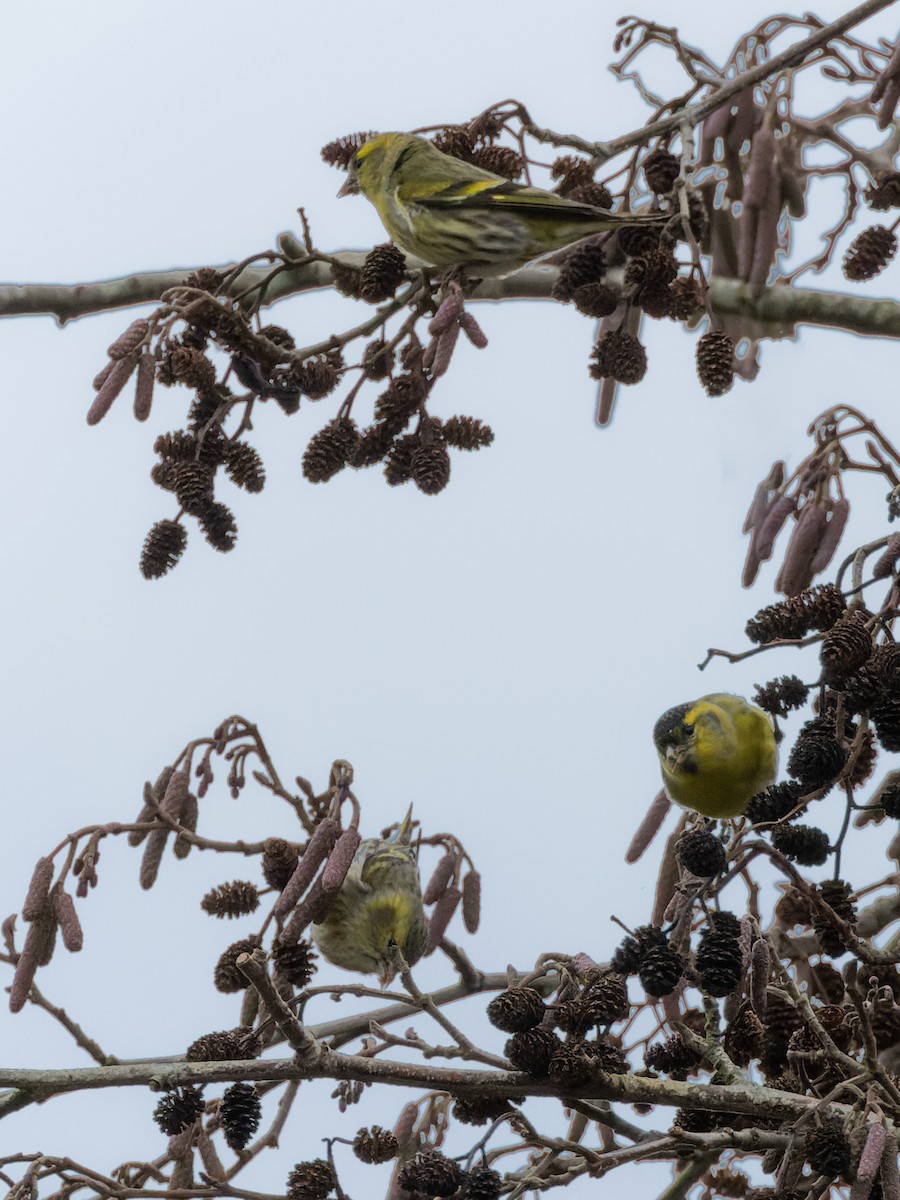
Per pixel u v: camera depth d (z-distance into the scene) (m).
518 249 11.70
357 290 11.96
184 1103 9.44
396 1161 10.84
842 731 9.22
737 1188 11.66
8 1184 9.12
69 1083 8.74
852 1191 7.89
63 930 9.22
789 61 11.70
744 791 10.61
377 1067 8.56
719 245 13.94
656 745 10.77
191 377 10.43
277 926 9.47
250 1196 9.32
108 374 9.91
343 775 9.45
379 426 10.34
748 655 9.34
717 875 8.81
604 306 11.01
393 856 12.16
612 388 11.90
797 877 8.66
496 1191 8.45
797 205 13.50
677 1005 9.68
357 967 12.14
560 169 12.11
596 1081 8.52
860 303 14.09
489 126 12.20
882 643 10.02
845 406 11.39
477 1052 8.70
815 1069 9.67
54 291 14.58
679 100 12.17
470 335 9.87
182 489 10.43
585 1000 8.62
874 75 13.49
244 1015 9.39
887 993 9.70
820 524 11.27
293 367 10.58
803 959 10.88
